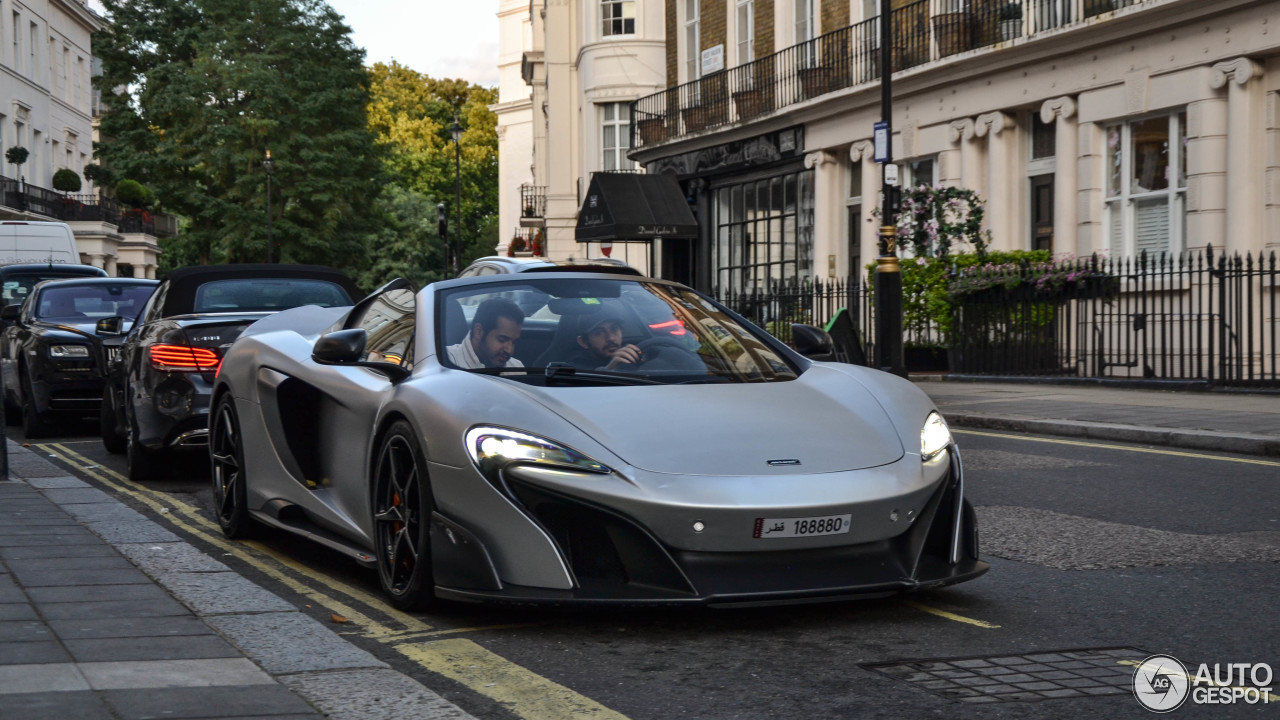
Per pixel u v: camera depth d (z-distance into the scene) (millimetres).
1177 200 16938
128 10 61969
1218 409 12281
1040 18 19047
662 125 31109
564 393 4762
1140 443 10914
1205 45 16156
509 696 3787
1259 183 15758
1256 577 5418
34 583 5082
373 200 61219
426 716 3508
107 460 10578
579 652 4270
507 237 78938
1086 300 16984
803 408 4828
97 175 61281
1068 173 18656
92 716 3352
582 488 4289
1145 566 5660
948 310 19047
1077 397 14438
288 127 57844
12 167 52375
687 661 4156
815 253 25500
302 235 57531
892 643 4363
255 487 6391
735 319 5836
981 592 5148
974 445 10906
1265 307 15648
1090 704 3668
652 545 4262
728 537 4246
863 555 4449
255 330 6805
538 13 52656
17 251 22281
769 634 4492
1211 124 16141
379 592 5273
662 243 32969
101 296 13414
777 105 26625
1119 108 17594
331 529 5621
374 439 5078
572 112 42531
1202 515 7035
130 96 62531
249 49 59094
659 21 36188
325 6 59719
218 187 59906
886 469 4516
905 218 19938
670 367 5195
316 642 4301
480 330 5266
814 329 5840
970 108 20578
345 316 6457
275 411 6145
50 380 12234
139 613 4594
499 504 4379
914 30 22047
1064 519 6934
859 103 23438
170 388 8664
